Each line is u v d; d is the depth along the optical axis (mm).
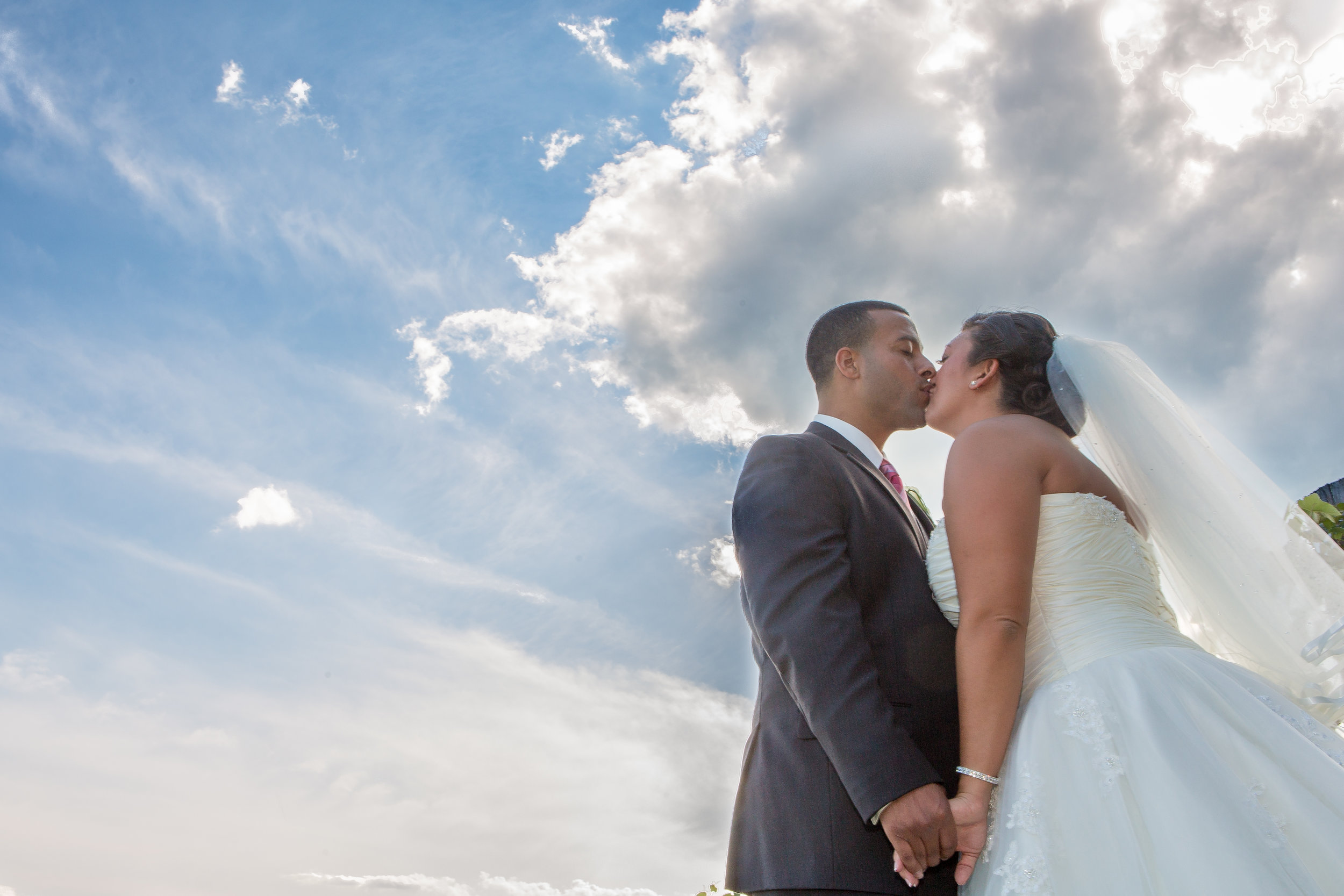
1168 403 2439
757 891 2152
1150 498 2381
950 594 2309
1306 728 1962
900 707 2201
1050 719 1990
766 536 2229
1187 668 1976
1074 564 2152
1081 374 2465
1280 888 1585
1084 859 1796
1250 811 1707
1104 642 2051
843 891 2004
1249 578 2273
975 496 2180
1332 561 2301
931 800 1890
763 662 2459
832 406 2922
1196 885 1652
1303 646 2215
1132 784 1830
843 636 2051
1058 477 2244
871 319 2934
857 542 2340
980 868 1947
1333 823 1688
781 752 2225
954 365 2658
